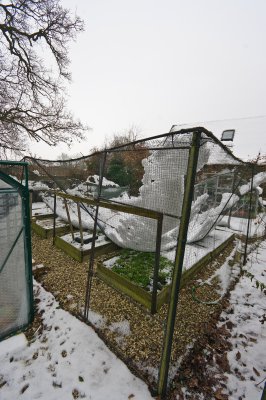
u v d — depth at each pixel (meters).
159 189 3.25
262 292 3.80
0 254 2.40
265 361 2.41
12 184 2.38
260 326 2.96
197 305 3.27
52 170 6.89
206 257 4.53
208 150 2.99
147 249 4.10
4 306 2.51
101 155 2.73
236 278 4.29
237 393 2.03
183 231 1.64
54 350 2.37
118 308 3.00
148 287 3.04
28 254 2.64
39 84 11.77
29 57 11.09
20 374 2.10
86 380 2.06
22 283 2.63
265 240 7.16
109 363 2.24
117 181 9.65
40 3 9.77
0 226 2.36
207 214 5.68
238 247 6.02
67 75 12.31
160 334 2.61
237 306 3.39
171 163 2.94
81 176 7.74
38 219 6.81
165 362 1.84
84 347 2.41
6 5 9.31
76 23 11.15
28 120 11.55
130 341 2.50
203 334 2.72
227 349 2.54
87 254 4.37
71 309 3.00
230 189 7.50
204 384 2.10
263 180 7.93
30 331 2.66
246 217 9.89
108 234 4.74
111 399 1.90
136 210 2.13
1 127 11.01
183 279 3.66
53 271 3.97
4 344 2.44
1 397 1.90
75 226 5.98
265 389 1.47
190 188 1.59
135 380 2.07
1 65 10.46
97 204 2.76
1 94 10.51
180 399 1.94
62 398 1.90
